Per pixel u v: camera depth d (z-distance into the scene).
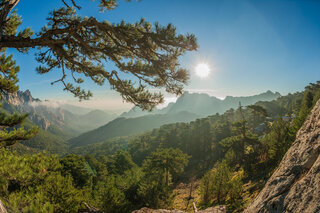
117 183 24.94
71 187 9.34
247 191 17.39
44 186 7.96
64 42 4.24
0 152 7.06
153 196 19.09
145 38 3.80
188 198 27.36
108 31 4.36
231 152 37.81
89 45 4.34
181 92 4.52
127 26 3.78
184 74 4.13
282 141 23.22
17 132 6.89
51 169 9.42
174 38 3.55
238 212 12.45
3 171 6.20
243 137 32.62
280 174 2.90
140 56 4.25
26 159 8.05
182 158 33.94
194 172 52.16
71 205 8.59
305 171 2.42
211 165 52.00
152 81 4.77
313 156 2.43
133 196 23.30
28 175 6.95
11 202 4.77
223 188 18.23
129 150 111.75
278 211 2.35
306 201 1.96
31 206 4.83
